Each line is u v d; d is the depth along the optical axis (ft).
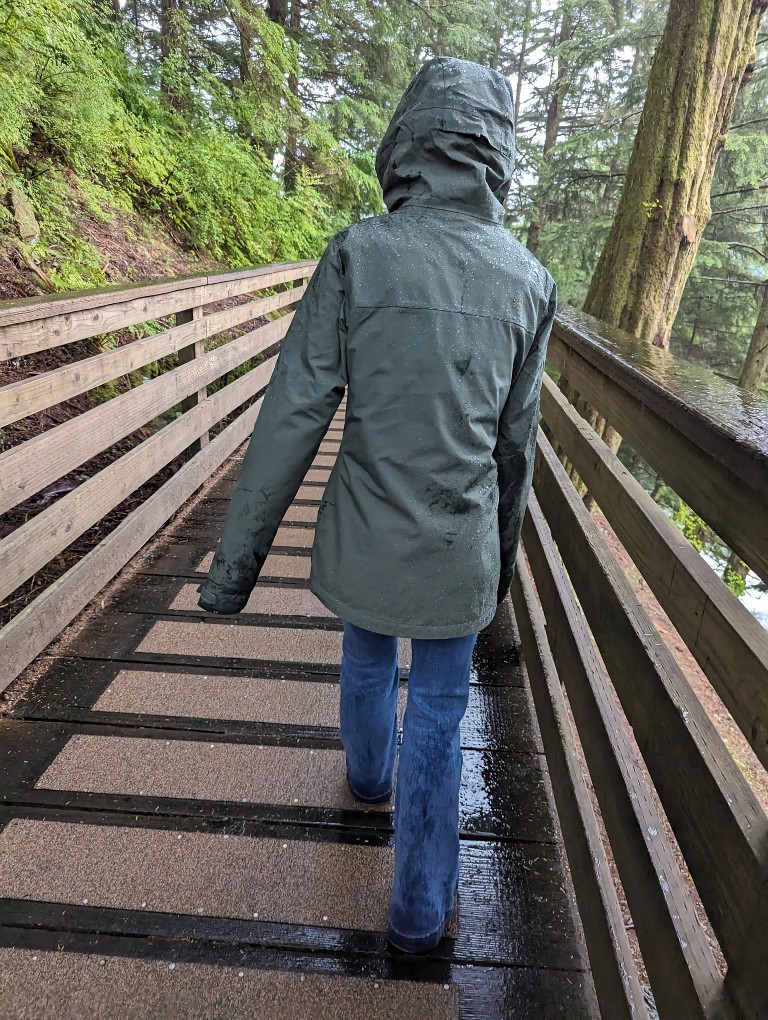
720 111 15.15
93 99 16.92
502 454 4.00
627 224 15.56
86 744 6.02
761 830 2.43
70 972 4.19
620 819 3.79
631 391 4.28
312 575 3.98
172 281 9.79
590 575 4.95
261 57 28.66
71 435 7.36
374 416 3.51
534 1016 4.06
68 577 7.64
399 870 4.13
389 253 3.43
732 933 2.46
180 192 22.27
